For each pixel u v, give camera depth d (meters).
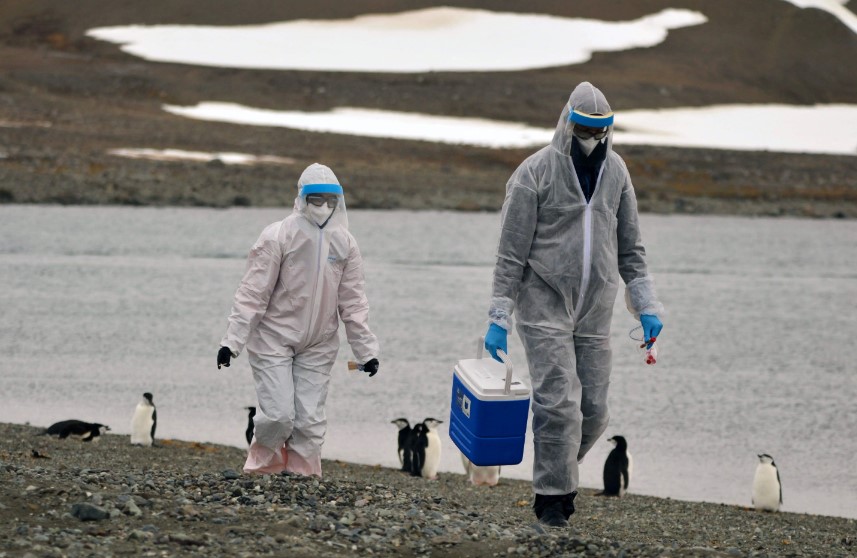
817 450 29.77
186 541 10.01
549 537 11.12
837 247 113.00
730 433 31.70
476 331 51.50
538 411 12.18
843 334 55.31
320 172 14.79
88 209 111.94
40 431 25.78
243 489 12.80
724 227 131.75
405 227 113.62
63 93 178.75
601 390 12.59
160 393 33.94
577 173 12.34
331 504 12.62
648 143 193.88
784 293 75.00
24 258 76.19
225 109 190.25
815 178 173.25
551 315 12.33
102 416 30.22
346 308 15.19
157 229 99.19
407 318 55.31
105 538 10.02
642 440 30.50
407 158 161.50
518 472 26.91
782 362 46.06
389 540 10.91
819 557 12.45
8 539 9.70
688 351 48.53
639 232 12.80
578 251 12.22
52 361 39.03
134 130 156.12
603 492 23.53
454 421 12.85
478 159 165.25
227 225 105.00
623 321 58.69
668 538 16.33
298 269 14.70
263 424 14.62
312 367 15.12
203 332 47.62
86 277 67.31
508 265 12.40
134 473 13.94
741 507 22.62
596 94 12.15
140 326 48.66
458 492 22.44
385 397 35.00
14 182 117.69
